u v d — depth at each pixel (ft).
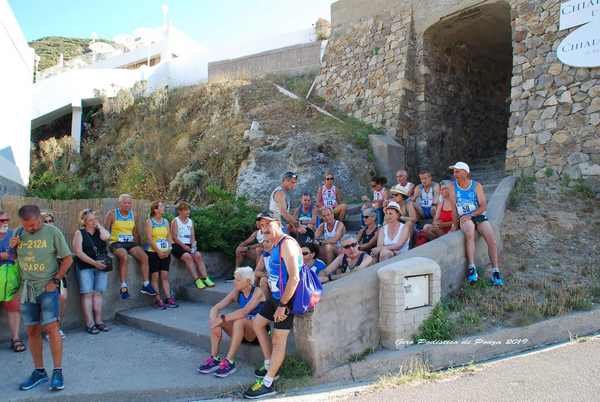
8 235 17.79
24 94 46.06
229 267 28.17
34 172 65.51
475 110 46.55
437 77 42.68
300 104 47.09
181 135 54.19
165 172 49.90
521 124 31.71
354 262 19.98
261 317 15.14
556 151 29.76
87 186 58.23
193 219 27.91
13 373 15.99
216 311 16.60
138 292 23.57
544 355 16.29
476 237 21.81
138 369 16.24
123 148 60.23
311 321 15.07
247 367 16.24
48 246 14.66
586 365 14.92
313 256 20.39
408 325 17.04
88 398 14.19
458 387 14.08
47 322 14.42
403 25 42.80
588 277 21.03
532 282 20.75
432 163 41.09
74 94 70.64
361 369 15.64
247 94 52.42
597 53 28.45
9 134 40.63
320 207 28.66
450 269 20.33
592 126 28.40
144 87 68.28
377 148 39.24
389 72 42.65
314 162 37.17
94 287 21.18
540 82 31.17
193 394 14.64
